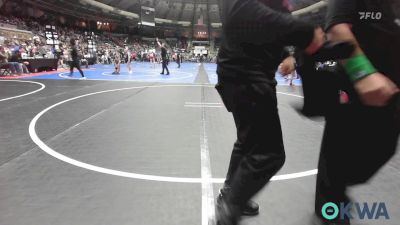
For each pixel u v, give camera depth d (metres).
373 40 1.47
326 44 1.25
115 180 3.18
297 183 3.08
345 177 1.87
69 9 45.88
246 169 1.62
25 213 2.48
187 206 2.61
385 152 1.68
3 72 17.08
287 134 5.16
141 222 2.34
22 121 6.01
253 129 1.59
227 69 1.64
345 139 1.74
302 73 1.39
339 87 1.49
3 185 3.03
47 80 14.76
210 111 7.38
